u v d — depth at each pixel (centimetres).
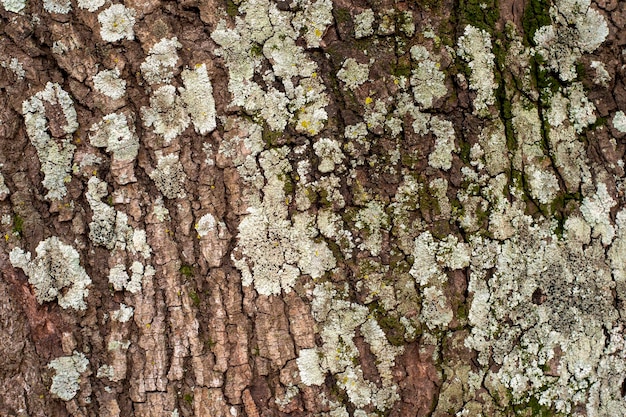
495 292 113
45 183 109
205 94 110
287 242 111
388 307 112
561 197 116
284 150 111
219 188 111
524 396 114
